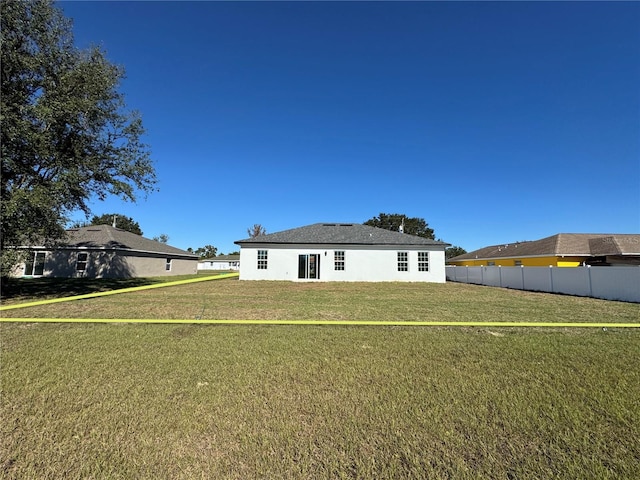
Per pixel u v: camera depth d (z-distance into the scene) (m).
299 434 2.71
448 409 3.13
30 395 3.39
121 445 2.54
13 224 10.14
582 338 5.79
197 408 3.13
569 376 3.93
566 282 14.05
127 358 4.59
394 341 5.55
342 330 6.45
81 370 4.11
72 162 11.31
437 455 2.45
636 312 8.90
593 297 12.70
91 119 11.71
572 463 2.35
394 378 3.89
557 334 6.12
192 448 2.52
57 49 11.26
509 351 4.95
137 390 3.52
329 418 2.96
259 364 4.36
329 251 22.12
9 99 10.28
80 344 5.30
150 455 2.43
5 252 10.21
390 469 2.30
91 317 7.83
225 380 3.82
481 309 9.45
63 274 23.03
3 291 13.13
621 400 3.29
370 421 2.92
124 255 24.81
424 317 8.08
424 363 4.41
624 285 11.55
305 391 3.53
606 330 6.50
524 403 3.24
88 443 2.57
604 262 20.81
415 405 3.21
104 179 12.27
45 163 11.12
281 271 21.98
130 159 12.75
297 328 6.63
